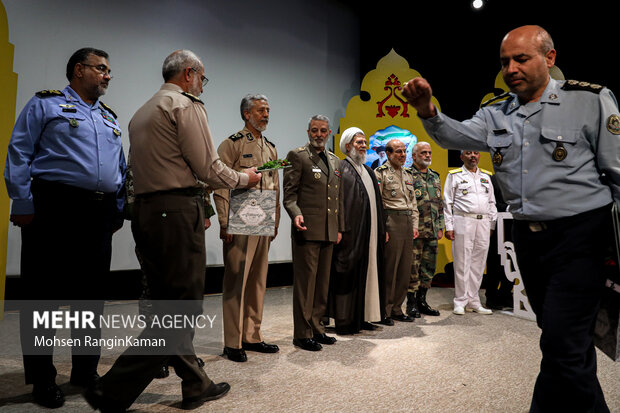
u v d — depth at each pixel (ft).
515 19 18.70
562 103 4.66
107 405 5.42
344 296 10.77
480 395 6.86
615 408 6.40
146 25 15.74
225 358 8.68
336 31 21.72
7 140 10.99
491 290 15.02
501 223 13.71
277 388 7.09
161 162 5.75
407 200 12.60
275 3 19.43
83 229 6.78
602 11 16.75
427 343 10.02
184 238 5.76
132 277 14.82
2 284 11.07
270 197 7.38
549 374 4.57
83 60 7.00
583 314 4.50
